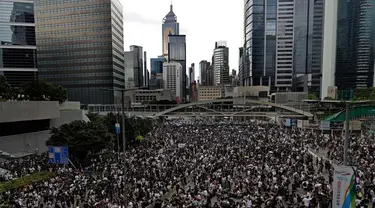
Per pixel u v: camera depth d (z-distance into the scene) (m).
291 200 23.14
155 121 95.38
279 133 64.00
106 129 45.03
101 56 133.62
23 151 47.34
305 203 21.89
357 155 36.94
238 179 28.67
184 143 50.16
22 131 48.28
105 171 33.38
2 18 107.06
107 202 22.44
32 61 113.62
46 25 138.12
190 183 29.33
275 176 28.98
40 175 30.92
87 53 135.25
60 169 33.38
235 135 60.94
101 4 131.50
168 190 26.98
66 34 136.62
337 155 38.28
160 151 45.38
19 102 45.62
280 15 199.75
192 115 92.56
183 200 22.86
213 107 106.00
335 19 167.25
